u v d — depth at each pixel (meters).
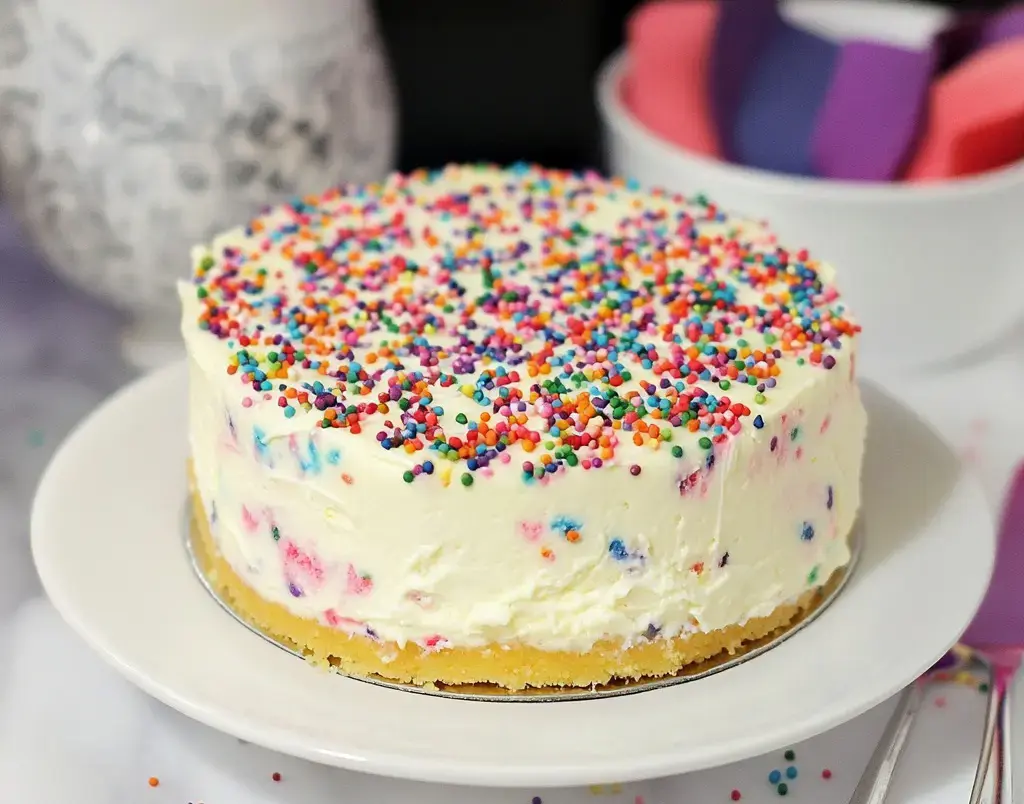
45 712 0.52
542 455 0.48
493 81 0.81
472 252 0.59
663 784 0.51
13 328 0.72
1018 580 0.57
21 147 0.64
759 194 0.67
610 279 0.57
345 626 0.50
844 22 0.79
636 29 0.71
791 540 0.52
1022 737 0.52
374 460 0.48
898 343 0.69
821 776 0.51
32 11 0.62
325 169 0.66
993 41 0.71
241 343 0.53
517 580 0.49
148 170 0.63
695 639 0.50
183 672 0.49
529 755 0.47
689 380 0.51
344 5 0.65
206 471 0.54
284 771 0.51
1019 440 0.66
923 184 0.67
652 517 0.49
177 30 0.61
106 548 0.54
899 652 0.50
